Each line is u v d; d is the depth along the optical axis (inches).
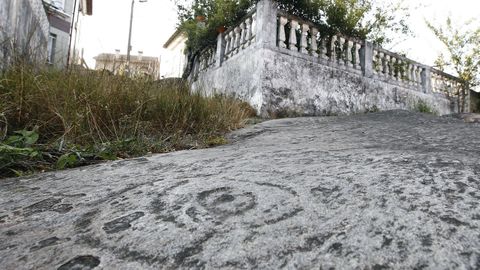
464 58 413.4
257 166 51.4
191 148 94.4
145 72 122.9
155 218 32.9
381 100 280.4
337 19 249.9
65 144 77.1
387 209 30.9
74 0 501.7
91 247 28.0
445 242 24.8
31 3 189.2
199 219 32.0
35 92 84.5
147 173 53.3
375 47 284.4
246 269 23.9
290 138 96.8
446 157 49.3
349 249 25.0
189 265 24.8
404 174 40.7
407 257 23.5
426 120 128.0
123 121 90.3
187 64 360.8
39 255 27.0
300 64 233.6
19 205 40.2
